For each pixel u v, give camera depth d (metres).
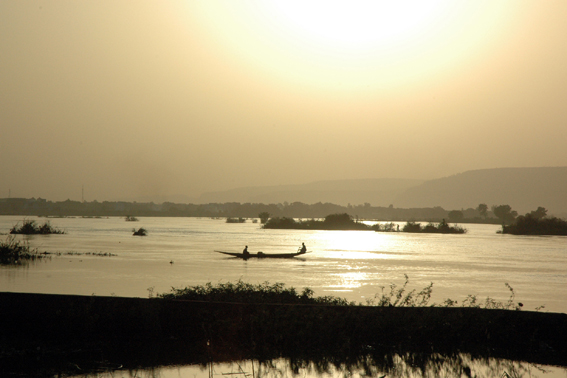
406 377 19.27
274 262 68.69
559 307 37.34
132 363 19.80
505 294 43.31
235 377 18.88
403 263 69.75
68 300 23.17
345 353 21.61
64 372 18.78
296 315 22.47
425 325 22.45
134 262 65.06
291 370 19.78
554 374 19.50
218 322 22.28
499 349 22.27
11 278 47.78
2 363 19.50
